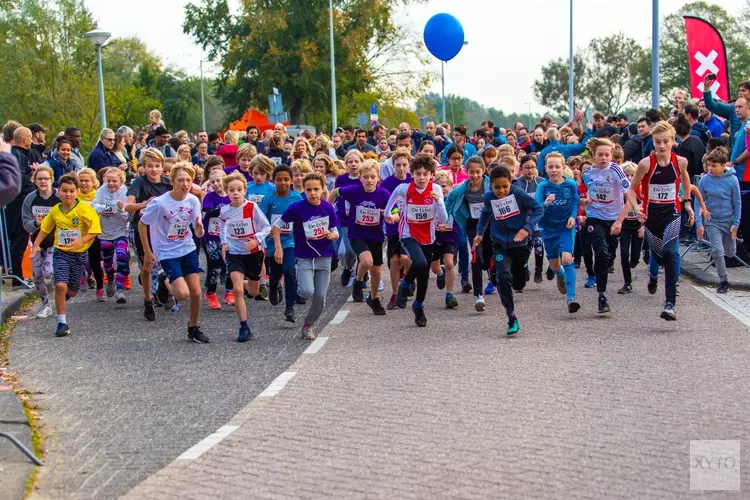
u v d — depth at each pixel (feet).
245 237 33.27
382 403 23.41
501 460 18.66
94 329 35.58
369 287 43.27
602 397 23.16
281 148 52.80
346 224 39.88
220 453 19.88
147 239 36.45
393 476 17.95
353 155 39.60
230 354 30.55
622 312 35.27
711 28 60.03
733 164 44.39
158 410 24.04
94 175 42.32
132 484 18.40
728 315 33.88
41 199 40.24
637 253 43.57
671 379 24.76
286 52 197.16
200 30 210.79
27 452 19.71
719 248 39.17
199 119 323.57
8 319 37.73
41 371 28.91
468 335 31.89
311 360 28.96
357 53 196.34
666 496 16.47
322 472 18.35
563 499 16.47
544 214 35.73
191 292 32.63
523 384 24.72
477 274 36.76
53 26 172.35
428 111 205.16
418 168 33.47
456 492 16.96
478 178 37.73
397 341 31.30
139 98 233.76
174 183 32.35
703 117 56.85
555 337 30.94
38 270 38.22
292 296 35.55
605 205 35.73
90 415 23.81
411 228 34.09
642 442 19.53
